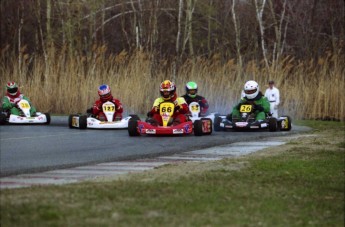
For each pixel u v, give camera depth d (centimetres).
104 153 5084
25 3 14538
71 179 3775
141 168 4247
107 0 15400
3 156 4875
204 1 15412
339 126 8281
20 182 3675
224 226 2605
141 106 10069
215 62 10481
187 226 2586
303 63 11119
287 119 7481
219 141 6059
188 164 4350
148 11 13850
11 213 2730
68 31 13538
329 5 13462
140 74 10181
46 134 6775
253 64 10200
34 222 2605
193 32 15512
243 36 14538
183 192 3231
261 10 13262
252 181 3619
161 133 6581
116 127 7575
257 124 7331
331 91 9631
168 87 6912
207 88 10062
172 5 15275
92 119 7631
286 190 3384
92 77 10275
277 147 5481
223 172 3938
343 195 3309
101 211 2798
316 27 13575
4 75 10950
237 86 10031
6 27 14400
